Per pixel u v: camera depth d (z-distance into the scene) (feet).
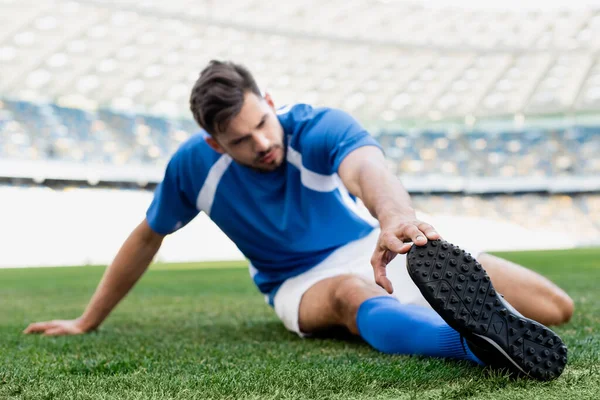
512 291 7.41
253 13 87.61
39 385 4.98
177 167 7.72
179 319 11.40
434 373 4.68
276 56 94.73
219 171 7.50
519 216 98.32
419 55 100.07
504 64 103.71
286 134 7.29
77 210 79.77
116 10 74.59
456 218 98.17
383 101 109.09
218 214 7.73
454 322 4.31
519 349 4.28
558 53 100.53
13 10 68.23
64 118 85.30
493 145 108.27
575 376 4.58
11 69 76.74
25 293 21.42
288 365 5.46
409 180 101.86
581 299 12.86
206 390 4.50
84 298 18.54
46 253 74.95
